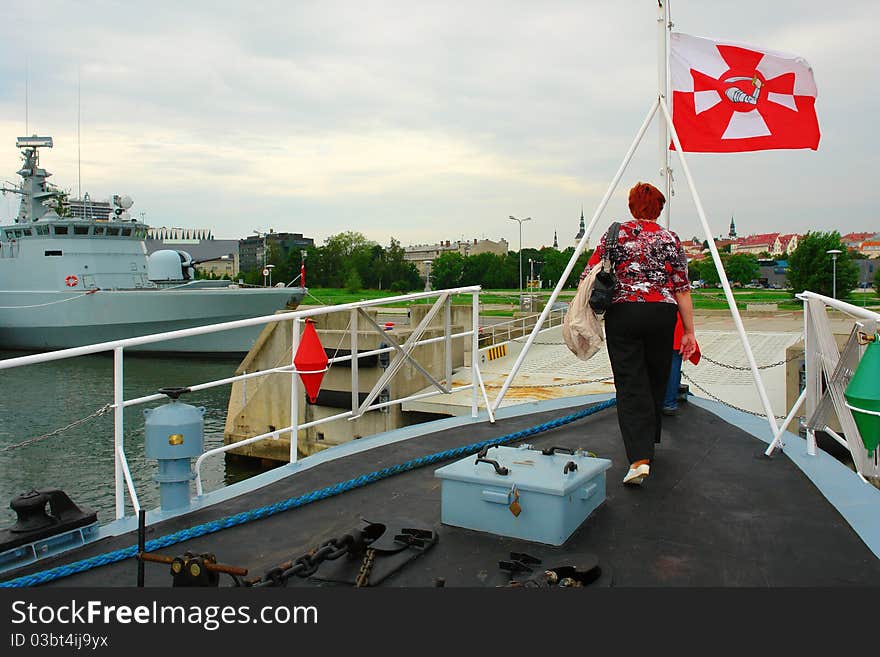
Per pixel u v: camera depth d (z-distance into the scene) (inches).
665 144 205.6
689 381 527.8
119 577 94.6
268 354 655.1
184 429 121.4
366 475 139.1
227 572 82.3
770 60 195.0
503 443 168.9
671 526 111.9
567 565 88.7
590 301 128.6
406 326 863.7
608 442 170.7
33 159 1486.2
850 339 114.2
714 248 176.9
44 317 1360.7
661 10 192.1
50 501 107.3
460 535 107.1
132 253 1459.2
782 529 110.7
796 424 420.5
